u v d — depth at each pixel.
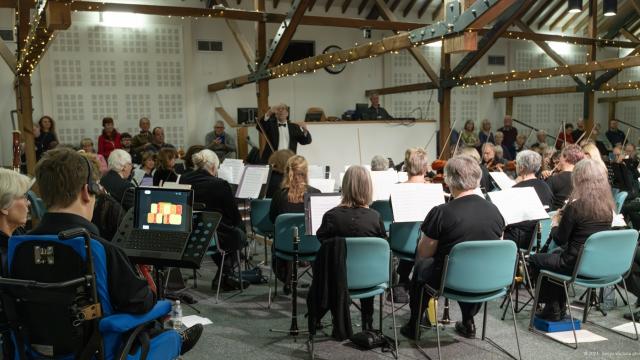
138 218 2.61
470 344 3.19
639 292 3.69
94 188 1.91
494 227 2.95
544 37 10.09
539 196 4.04
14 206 2.16
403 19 12.05
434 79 9.90
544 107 13.68
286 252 3.69
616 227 3.62
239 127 9.75
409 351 3.10
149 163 5.76
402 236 3.74
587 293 3.51
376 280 2.96
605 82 10.98
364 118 10.13
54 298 1.72
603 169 3.18
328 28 11.53
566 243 3.22
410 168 3.91
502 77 9.16
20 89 7.19
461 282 2.80
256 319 3.64
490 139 10.95
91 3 6.50
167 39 10.22
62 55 9.49
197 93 10.64
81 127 9.73
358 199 3.11
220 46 10.74
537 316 3.50
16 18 7.16
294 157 4.02
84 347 1.73
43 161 1.83
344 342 3.24
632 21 13.38
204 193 4.00
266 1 11.06
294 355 3.06
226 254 4.28
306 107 11.55
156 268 2.79
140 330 1.85
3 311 1.82
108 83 9.86
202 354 3.07
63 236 1.60
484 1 3.81
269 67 8.10
